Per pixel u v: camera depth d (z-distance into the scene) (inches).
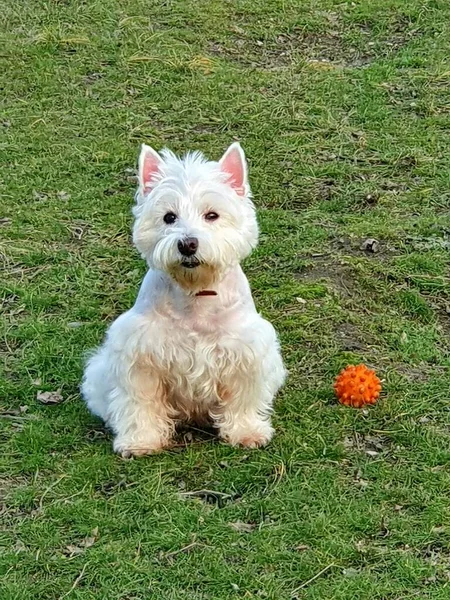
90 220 102.2
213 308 67.2
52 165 112.5
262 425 70.9
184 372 67.9
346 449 69.6
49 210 103.8
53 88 130.3
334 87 131.9
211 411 70.7
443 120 122.8
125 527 62.1
